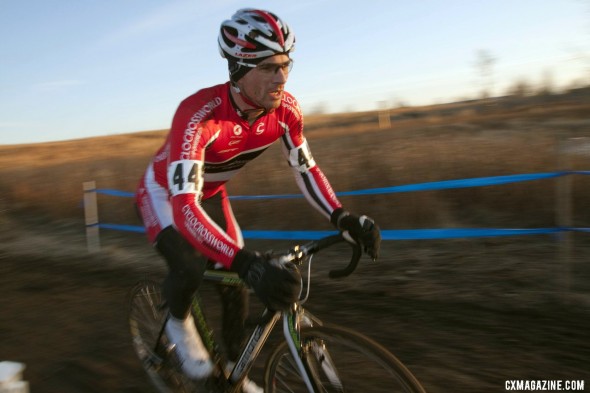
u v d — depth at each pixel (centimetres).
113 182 739
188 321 191
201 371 186
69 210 691
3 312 374
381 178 530
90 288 423
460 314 305
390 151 643
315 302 348
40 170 1045
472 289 338
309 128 2247
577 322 282
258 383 237
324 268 407
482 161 537
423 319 304
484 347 263
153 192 204
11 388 146
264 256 149
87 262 499
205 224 161
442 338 277
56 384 255
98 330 325
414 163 555
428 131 986
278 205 516
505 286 336
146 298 238
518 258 377
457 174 516
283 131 202
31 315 364
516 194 462
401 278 370
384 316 314
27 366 278
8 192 809
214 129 182
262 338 174
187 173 170
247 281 145
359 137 960
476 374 237
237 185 580
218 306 352
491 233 330
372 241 166
